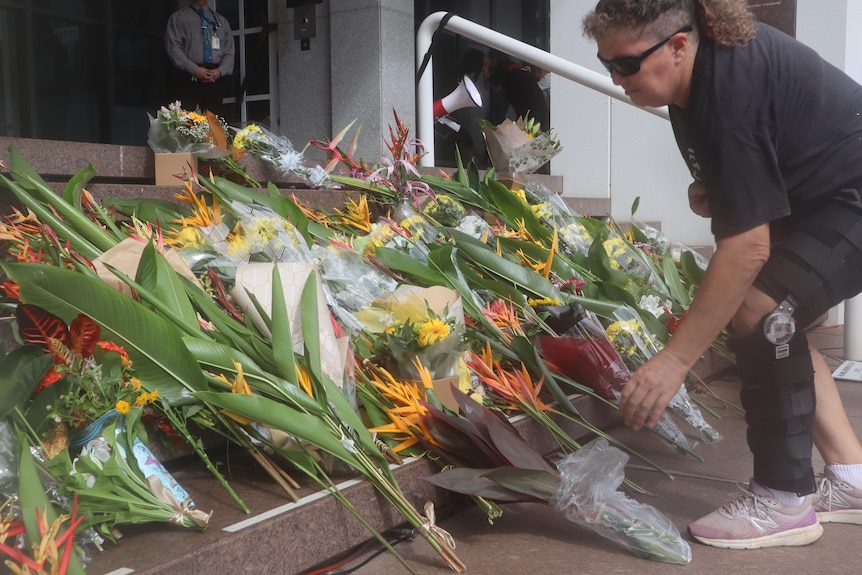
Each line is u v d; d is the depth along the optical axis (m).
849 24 5.64
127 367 2.06
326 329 2.41
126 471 1.88
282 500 2.09
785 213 2.02
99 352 2.03
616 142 6.62
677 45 2.04
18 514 1.63
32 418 1.88
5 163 3.41
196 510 1.88
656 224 6.51
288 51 8.45
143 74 10.02
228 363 2.19
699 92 2.03
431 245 3.45
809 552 2.26
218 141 4.07
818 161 2.13
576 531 2.40
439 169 5.45
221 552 1.82
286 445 2.20
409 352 2.53
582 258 4.02
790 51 2.08
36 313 1.92
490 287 3.34
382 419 2.47
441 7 9.02
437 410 2.36
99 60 9.52
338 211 3.99
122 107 9.82
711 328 2.11
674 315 3.90
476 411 2.37
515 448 2.33
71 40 9.25
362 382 2.53
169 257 2.53
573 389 3.20
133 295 2.33
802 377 2.23
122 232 2.87
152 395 2.01
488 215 4.46
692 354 2.15
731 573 2.12
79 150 3.74
